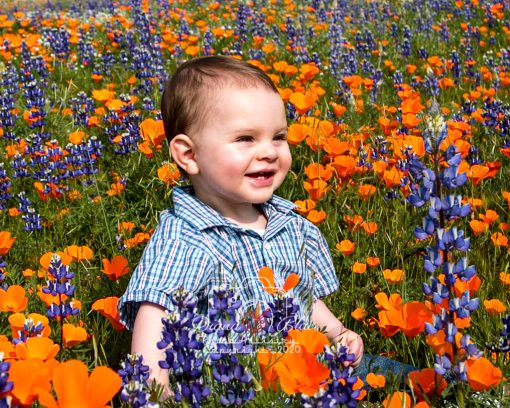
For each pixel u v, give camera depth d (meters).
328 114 5.89
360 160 4.48
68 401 1.63
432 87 7.26
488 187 4.68
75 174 4.67
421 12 12.52
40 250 4.00
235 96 2.71
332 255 3.74
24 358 2.00
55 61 8.94
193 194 2.99
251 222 2.96
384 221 4.18
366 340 3.10
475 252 3.68
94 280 3.46
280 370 1.81
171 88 2.88
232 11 13.46
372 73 7.84
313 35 10.45
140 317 2.62
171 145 2.88
